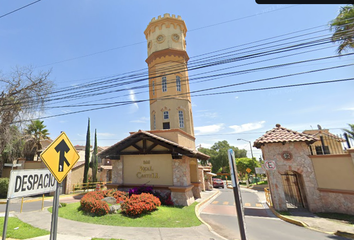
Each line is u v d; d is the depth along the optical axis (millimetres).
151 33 23312
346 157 9969
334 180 10188
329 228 7859
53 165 3936
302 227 8297
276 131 12875
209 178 30734
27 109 16344
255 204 14586
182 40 23203
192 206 12367
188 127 20594
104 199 10273
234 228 8375
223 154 52250
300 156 11359
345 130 16484
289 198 13430
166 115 20688
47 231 6906
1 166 19906
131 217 8805
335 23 10578
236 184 3840
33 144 22391
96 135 29000
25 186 4254
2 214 9609
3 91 16109
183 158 13422
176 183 13227
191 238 6648
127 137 14688
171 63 21391
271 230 7977
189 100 22219
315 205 10539
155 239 6434
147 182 14148
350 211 9539
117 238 6355
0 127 16000
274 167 11594
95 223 8023
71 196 18766
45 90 16219
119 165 15133
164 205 12023
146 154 14523
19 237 6207
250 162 40219
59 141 4188
